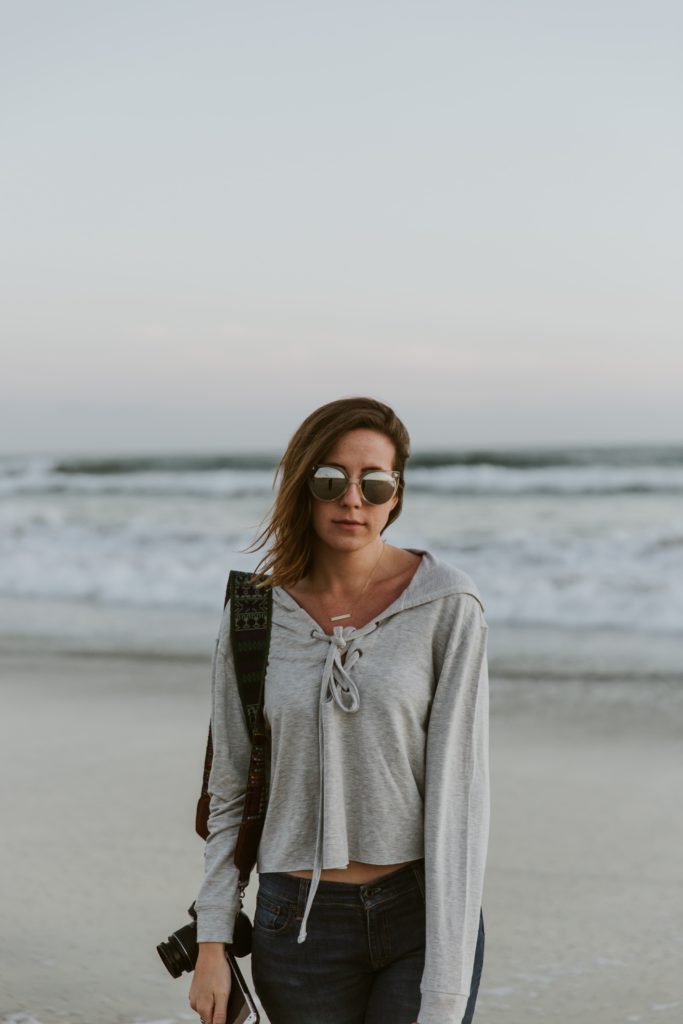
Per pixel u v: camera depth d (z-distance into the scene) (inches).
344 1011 83.1
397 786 81.3
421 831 82.2
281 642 85.0
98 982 139.5
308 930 82.4
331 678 81.2
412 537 709.9
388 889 81.7
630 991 136.4
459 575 83.7
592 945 149.9
